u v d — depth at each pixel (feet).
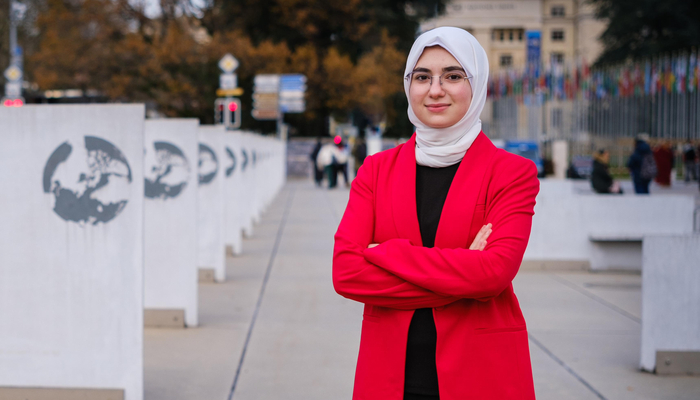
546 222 31.01
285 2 136.15
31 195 13.25
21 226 13.26
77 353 13.32
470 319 7.06
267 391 15.16
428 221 7.25
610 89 112.98
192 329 20.52
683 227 30.81
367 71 135.23
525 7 282.36
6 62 144.87
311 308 23.31
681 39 158.40
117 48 121.90
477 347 7.02
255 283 27.68
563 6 288.71
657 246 16.67
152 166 20.79
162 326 20.79
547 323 21.42
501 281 6.81
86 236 13.26
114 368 13.30
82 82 124.16
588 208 30.96
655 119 108.78
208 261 27.86
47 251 13.28
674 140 99.04
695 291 16.66
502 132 134.10
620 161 111.65
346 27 143.84
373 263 7.07
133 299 13.25
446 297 6.93
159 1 137.90
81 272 13.26
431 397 7.09
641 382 15.98
